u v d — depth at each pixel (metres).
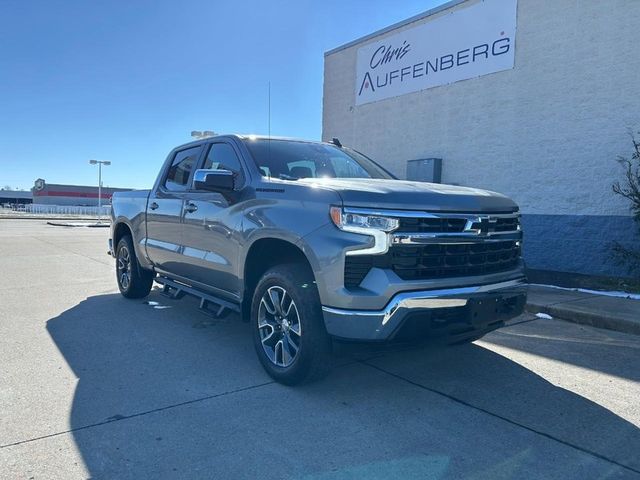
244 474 2.70
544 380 4.18
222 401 3.64
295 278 3.74
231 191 4.45
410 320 3.35
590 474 2.75
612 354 4.94
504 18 10.41
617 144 8.86
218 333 5.43
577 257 9.45
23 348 4.82
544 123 9.87
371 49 13.64
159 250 5.95
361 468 2.77
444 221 3.57
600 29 8.98
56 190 85.69
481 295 3.62
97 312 6.38
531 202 10.12
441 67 11.79
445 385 4.04
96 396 3.70
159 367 4.35
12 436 3.07
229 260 4.51
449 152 11.71
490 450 3.00
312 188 3.72
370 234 3.34
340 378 4.15
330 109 15.17
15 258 12.49
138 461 2.81
